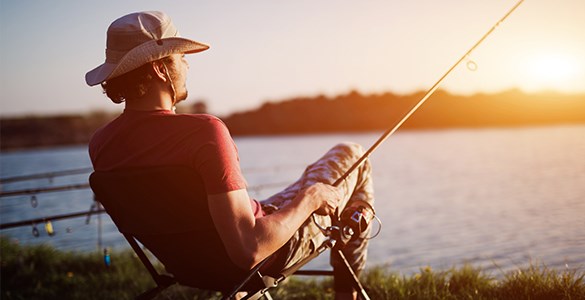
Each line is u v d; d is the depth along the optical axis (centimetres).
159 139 170
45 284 453
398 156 2942
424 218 973
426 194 1352
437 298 314
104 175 176
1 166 2283
